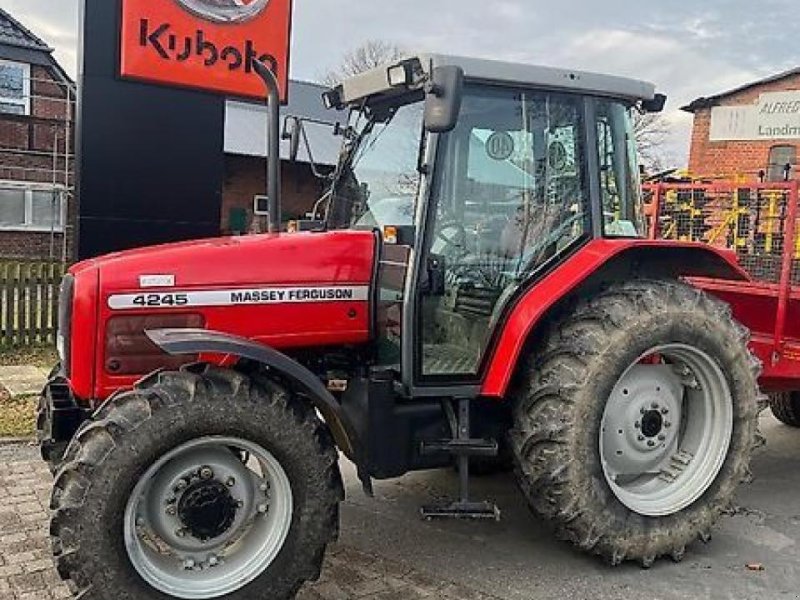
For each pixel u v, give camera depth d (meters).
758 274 6.05
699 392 4.31
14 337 9.86
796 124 26.64
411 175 3.94
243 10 7.59
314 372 3.99
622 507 3.98
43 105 23.48
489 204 3.99
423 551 4.22
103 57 7.28
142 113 7.50
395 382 3.88
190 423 3.19
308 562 3.43
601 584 3.88
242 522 3.43
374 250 3.99
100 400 3.60
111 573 3.11
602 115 4.23
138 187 7.56
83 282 3.58
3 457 5.55
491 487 5.17
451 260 3.91
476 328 4.00
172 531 3.31
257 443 3.31
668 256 4.38
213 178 7.91
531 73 3.95
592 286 4.27
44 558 4.00
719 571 4.05
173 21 7.31
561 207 4.14
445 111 3.41
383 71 3.95
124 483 3.11
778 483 5.45
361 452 3.60
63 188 22.38
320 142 6.91
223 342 3.28
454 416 3.95
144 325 3.61
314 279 3.86
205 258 3.71
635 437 4.18
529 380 3.98
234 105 25.11
